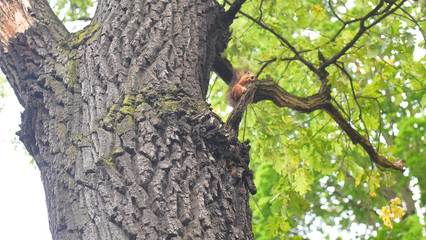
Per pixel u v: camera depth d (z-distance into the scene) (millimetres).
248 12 7949
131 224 3303
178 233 3273
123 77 4191
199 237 3293
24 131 4277
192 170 3617
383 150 8000
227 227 3518
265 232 12469
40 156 4109
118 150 3676
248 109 8164
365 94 7770
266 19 7926
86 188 3568
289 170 7859
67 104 4164
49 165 3939
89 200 3514
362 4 7375
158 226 3293
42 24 4777
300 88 8758
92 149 3787
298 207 7434
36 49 4602
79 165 3730
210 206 3555
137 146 3711
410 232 12703
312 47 6941
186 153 3701
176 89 4102
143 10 4688
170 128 3766
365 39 6625
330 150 8234
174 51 4461
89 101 4109
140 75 4207
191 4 4945
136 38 4445
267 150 8031
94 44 4480
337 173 8062
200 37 4793
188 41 4609
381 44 6438
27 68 4516
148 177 3520
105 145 3750
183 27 4703
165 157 3623
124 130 3781
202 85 4613
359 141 6918
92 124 3939
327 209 13625
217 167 3787
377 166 7730
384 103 12359
